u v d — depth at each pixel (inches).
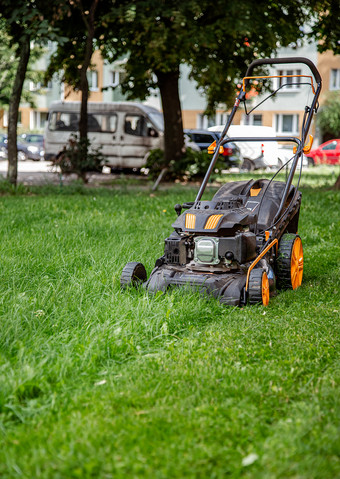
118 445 134.0
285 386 165.6
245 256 241.8
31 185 735.7
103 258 303.7
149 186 781.9
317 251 373.4
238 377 169.2
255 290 239.5
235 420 146.1
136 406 153.8
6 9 617.0
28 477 123.2
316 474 122.9
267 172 1016.9
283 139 293.9
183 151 869.2
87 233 388.2
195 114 1754.4
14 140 651.5
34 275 278.8
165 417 146.6
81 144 765.9
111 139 1027.3
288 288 286.8
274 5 761.0
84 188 676.7
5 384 158.4
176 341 203.9
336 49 795.4
